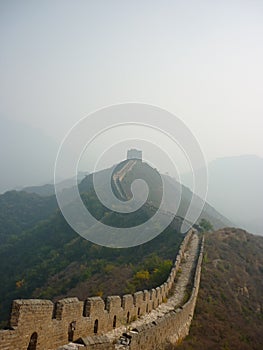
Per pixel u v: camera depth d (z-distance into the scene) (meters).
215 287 37.31
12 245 79.69
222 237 56.97
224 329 27.97
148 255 46.97
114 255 51.84
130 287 33.56
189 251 45.50
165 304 25.84
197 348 21.17
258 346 26.75
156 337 17.38
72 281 47.28
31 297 49.62
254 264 49.47
